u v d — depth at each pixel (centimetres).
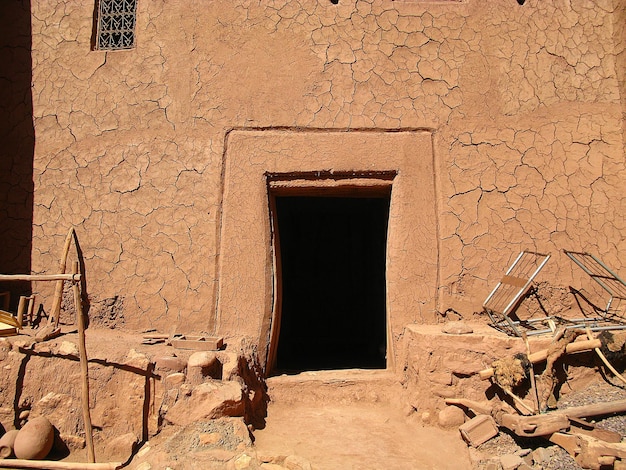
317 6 504
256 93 495
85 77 505
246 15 502
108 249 486
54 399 387
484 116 495
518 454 343
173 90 498
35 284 488
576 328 396
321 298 867
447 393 417
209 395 379
